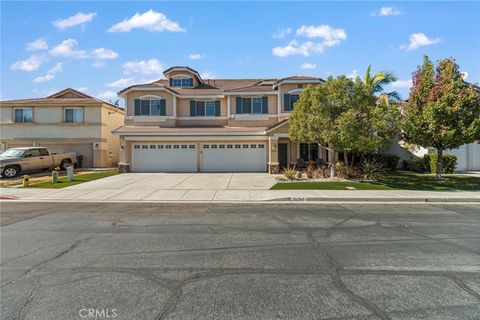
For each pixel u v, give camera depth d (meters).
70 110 25.94
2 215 9.10
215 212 9.52
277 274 4.64
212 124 24.70
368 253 5.59
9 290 4.12
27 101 25.83
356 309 3.61
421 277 4.53
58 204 11.08
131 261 5.21
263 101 23.77
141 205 10.83
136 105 24.22
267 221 8.23
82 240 6.45
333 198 11.66
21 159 19.78
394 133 14.35
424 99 15.49
